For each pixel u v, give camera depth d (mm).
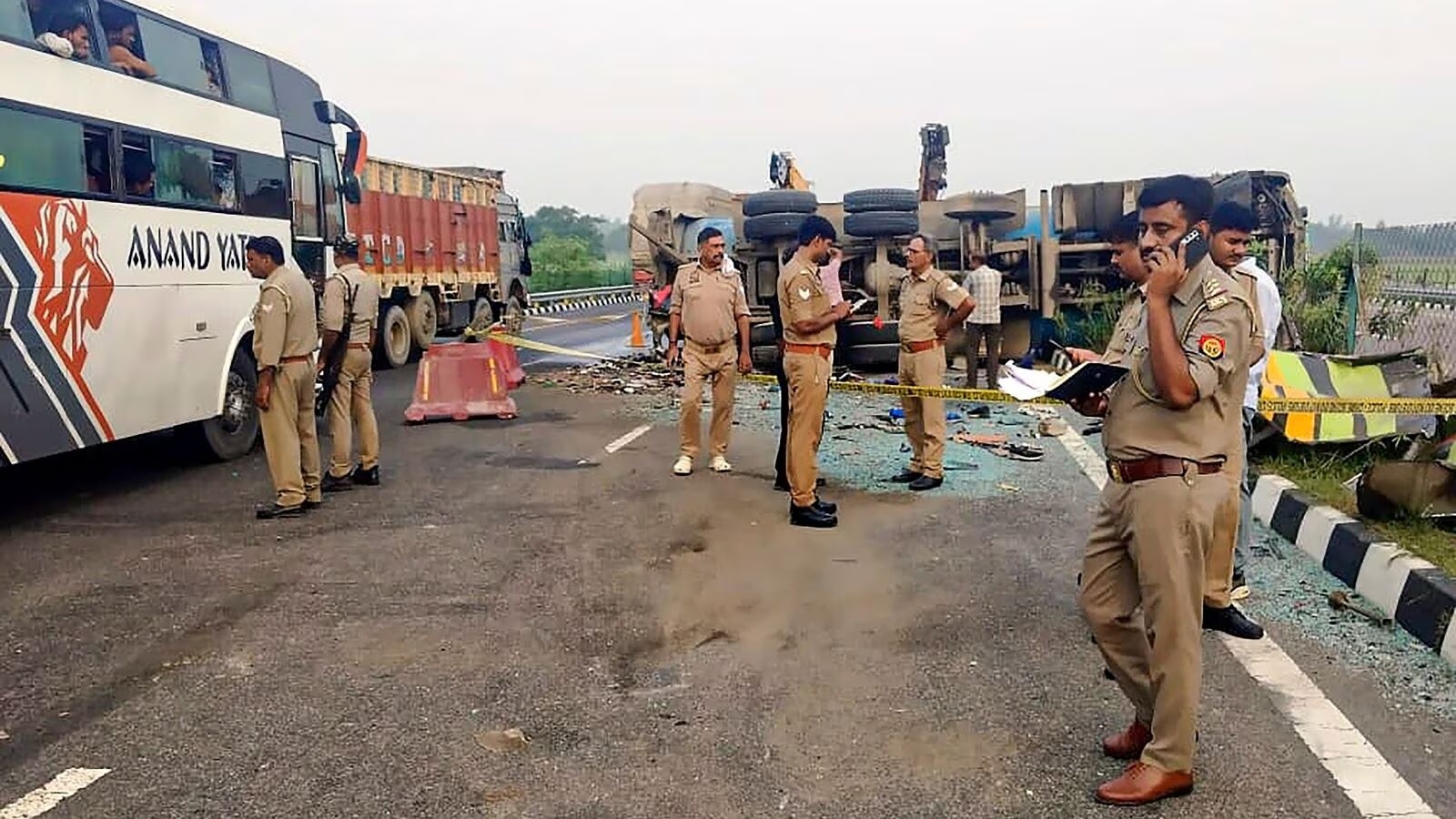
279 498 7516
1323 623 5133
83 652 5043
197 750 4047
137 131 8180
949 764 3855
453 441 10406
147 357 8258
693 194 18375
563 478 8625
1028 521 7082
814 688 4520
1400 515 5883
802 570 6117
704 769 3848
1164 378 3332
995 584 5824
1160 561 3469
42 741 4137
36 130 7141
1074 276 15406
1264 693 4375
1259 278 5230
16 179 6965
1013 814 3520
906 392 7934
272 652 5004
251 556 6566
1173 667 3510
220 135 9359
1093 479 8297
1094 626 3764
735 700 4418
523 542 6766
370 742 4094
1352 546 5672
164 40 8625
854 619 5328
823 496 7848
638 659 4871
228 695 4535
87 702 4492
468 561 6406
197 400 8984
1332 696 4340
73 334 7453
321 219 11414
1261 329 4734
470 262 20891
